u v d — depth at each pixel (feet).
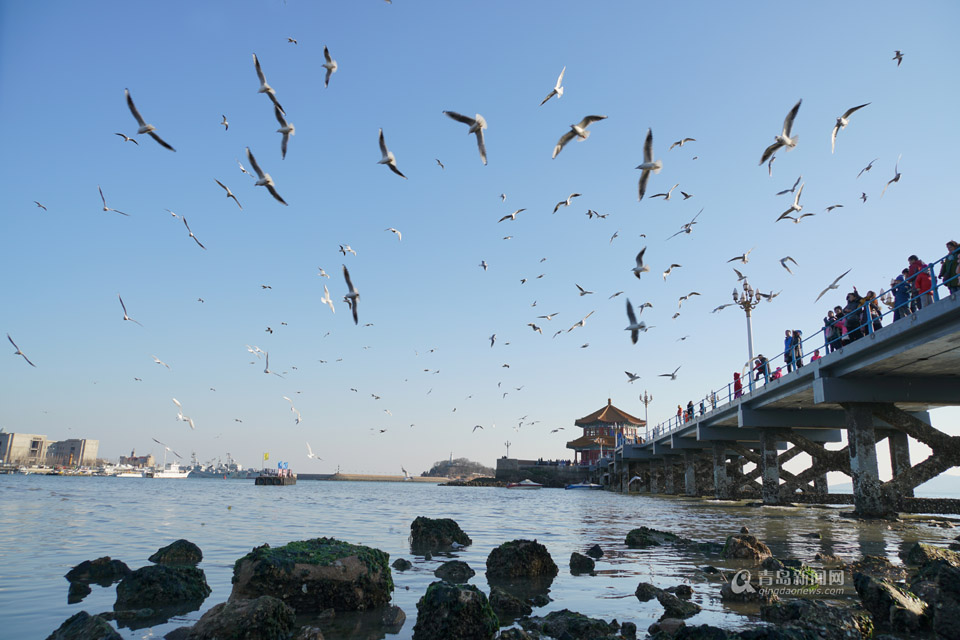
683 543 54.08
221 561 42.78
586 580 36.86
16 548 48.19
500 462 422.82
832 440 144.56
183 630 24.71
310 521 78.02
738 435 156.66
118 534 59.06
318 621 27.40
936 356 72.23
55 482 268.00
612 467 301.02
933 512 96.94
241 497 150.61
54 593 32.27
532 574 38.37
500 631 25.30
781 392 107.65
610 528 72.74
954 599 24.61
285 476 359.46
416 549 51.70
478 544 56.24
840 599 29.94
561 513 104.63
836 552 47.19
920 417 119.75
